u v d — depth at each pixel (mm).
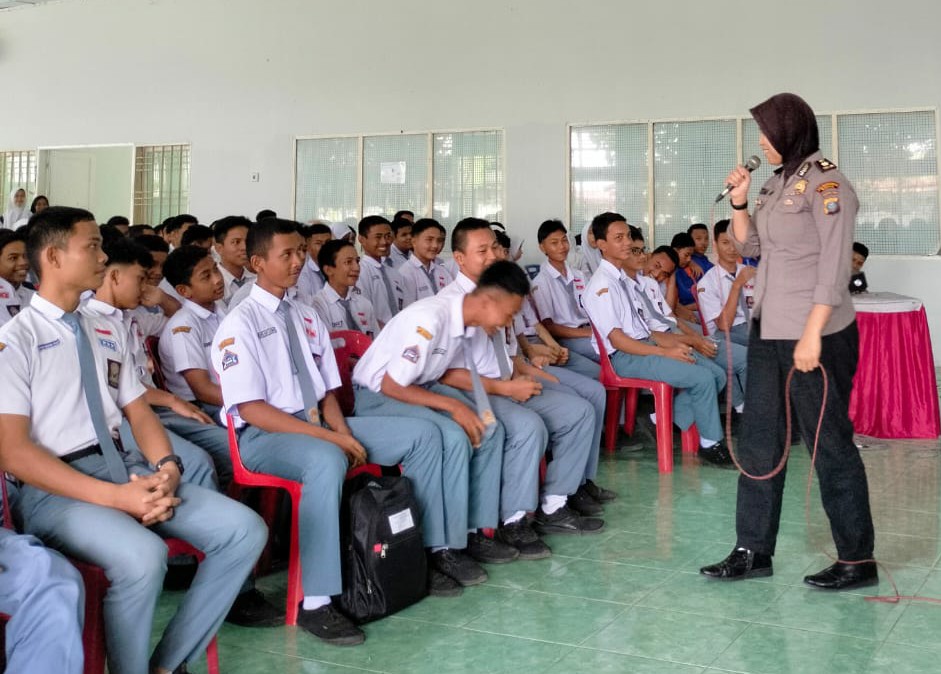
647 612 2418
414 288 5078
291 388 2609
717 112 7320
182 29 8961
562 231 4625
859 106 6969
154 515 1801
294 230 2641
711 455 4133
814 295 2395
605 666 2090
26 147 9734
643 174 7582
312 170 8602
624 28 7539
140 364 2852
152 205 9250
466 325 2846
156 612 2422
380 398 2912
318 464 2297
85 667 1717
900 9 6836
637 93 7527
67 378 1932
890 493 3625
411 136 8242
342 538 2430
